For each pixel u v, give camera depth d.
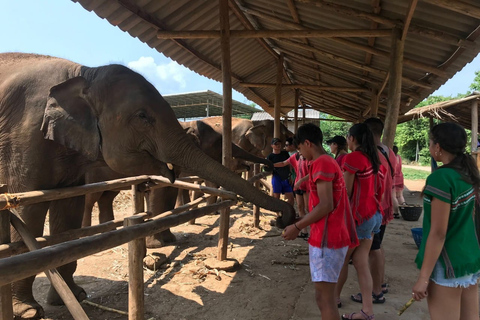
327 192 2.23
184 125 7.33
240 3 5.64
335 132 37.66
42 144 2.84
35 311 3.04
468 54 4.25
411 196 11.77
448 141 2.00
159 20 5.08
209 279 4.19
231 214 8.28
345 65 7.25
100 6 4.40
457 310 2.02
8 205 2.04
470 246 1.95
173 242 5.83
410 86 6.48
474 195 1.95
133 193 3.68
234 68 8.86
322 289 2.36
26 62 3.18
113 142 2.71
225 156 4.59
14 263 1.29
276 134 8.14
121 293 3.78
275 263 4.77
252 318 3.22
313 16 5.02
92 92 2.72
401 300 3.51
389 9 3.88
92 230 2.69
